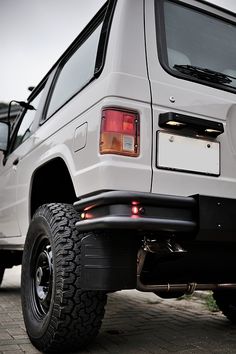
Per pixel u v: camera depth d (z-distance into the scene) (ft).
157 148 6.70
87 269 6.58
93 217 6.53
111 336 9.27
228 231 6.63
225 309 10.46
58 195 9.48
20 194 11.10
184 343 8.74
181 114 6.89
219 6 8.85
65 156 7.81
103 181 6.37
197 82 7.43
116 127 6.54
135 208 6.18
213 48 8.43
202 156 7.06
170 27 7.84
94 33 8.81
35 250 8.68
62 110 8.90
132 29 7.20
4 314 12.02
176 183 6.74
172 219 6.40
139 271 7.06
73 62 9.84
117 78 6.74
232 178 7.29
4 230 13.02
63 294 7.04
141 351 8.05
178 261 7.42
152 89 6.92
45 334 7.39
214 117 7.37
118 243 6.57
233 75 8.54
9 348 8.20
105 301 7.31
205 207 6.53
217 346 8.52
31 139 10.87
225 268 7.81
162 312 12.49
